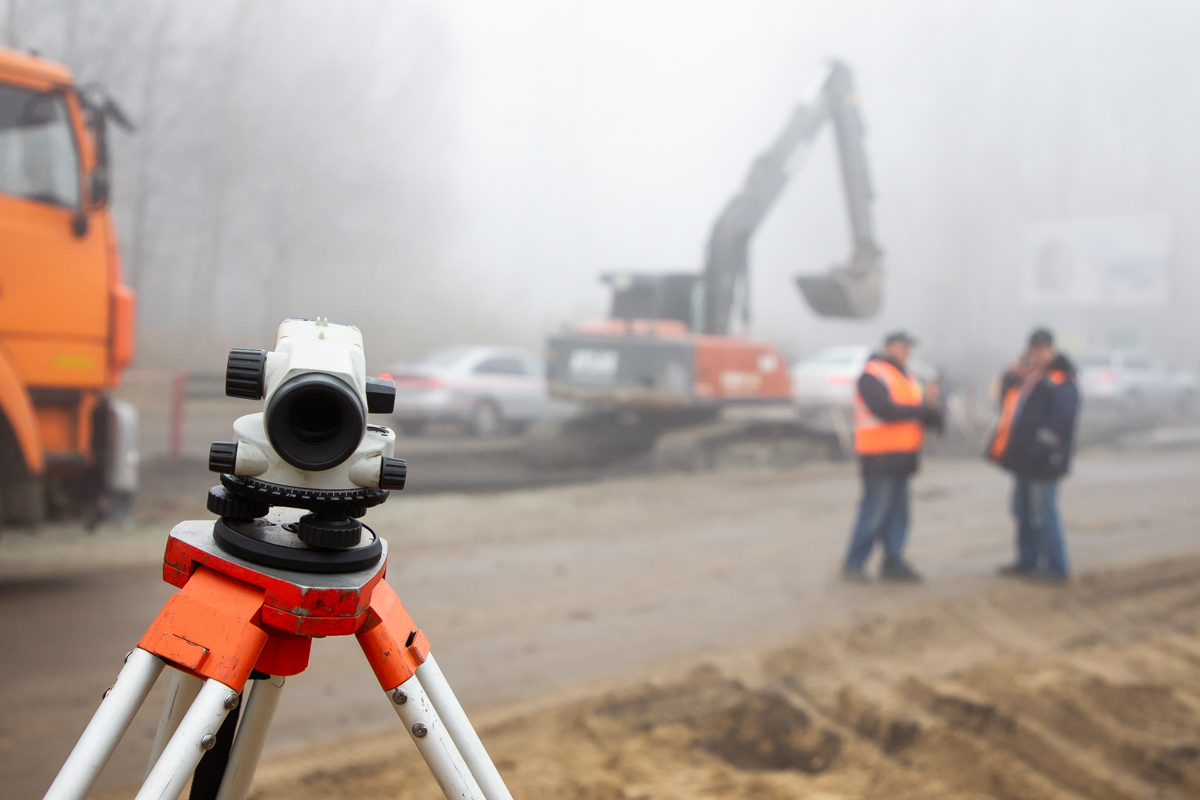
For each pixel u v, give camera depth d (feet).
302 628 3.42
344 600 3.44
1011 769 10.89
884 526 22.22
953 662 15.58
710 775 10.87
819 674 14.87
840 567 23.67
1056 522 22.13
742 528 28.76
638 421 42.55
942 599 20.11
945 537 28.14
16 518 16.97
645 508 31.42
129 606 17.78
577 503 31.89
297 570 3.51
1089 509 33.94
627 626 17.97
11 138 16.98
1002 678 14.03
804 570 23.25
